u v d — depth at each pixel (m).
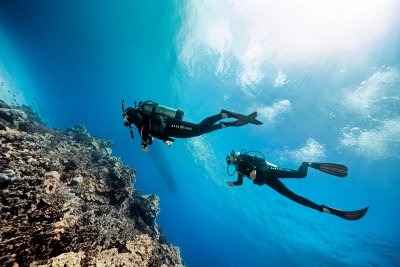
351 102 25.23
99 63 29.22
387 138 23.75
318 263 29.30
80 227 8.21
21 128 13.31
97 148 17.88
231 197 31.89
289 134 28.53
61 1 25.09
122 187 13.57
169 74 32.12
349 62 25.20
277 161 29.70
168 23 28.50
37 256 6.37
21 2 25.14
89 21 26.14
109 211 11.89
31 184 7.94
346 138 25.89
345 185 26.66
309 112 27.31
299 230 30.56
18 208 6.95
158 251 12.54
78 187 11.61
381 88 23.73
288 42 27.70
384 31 23.34
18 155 8.85
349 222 27.33
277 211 31.28
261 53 29.05
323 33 25.84
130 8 25.83
